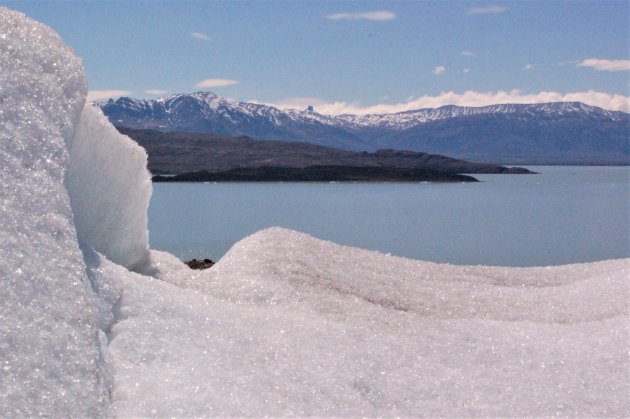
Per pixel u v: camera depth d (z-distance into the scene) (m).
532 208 116.38
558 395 5.79
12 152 5.86
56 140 6.22
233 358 5.73
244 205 121.06
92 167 7.32
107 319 5.58
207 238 58.47
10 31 6.76
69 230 5.73
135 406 4.67
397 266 10.10
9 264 5.06
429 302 8.72
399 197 158.75
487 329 7.34
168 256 8.91
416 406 5.46
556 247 55.44
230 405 4.91
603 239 62.16
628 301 8.41
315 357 6.02
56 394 4.41
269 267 8.73
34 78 6.47
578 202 137.62
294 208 112.94
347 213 101.62
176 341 5.74
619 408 5.58
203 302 6.68
